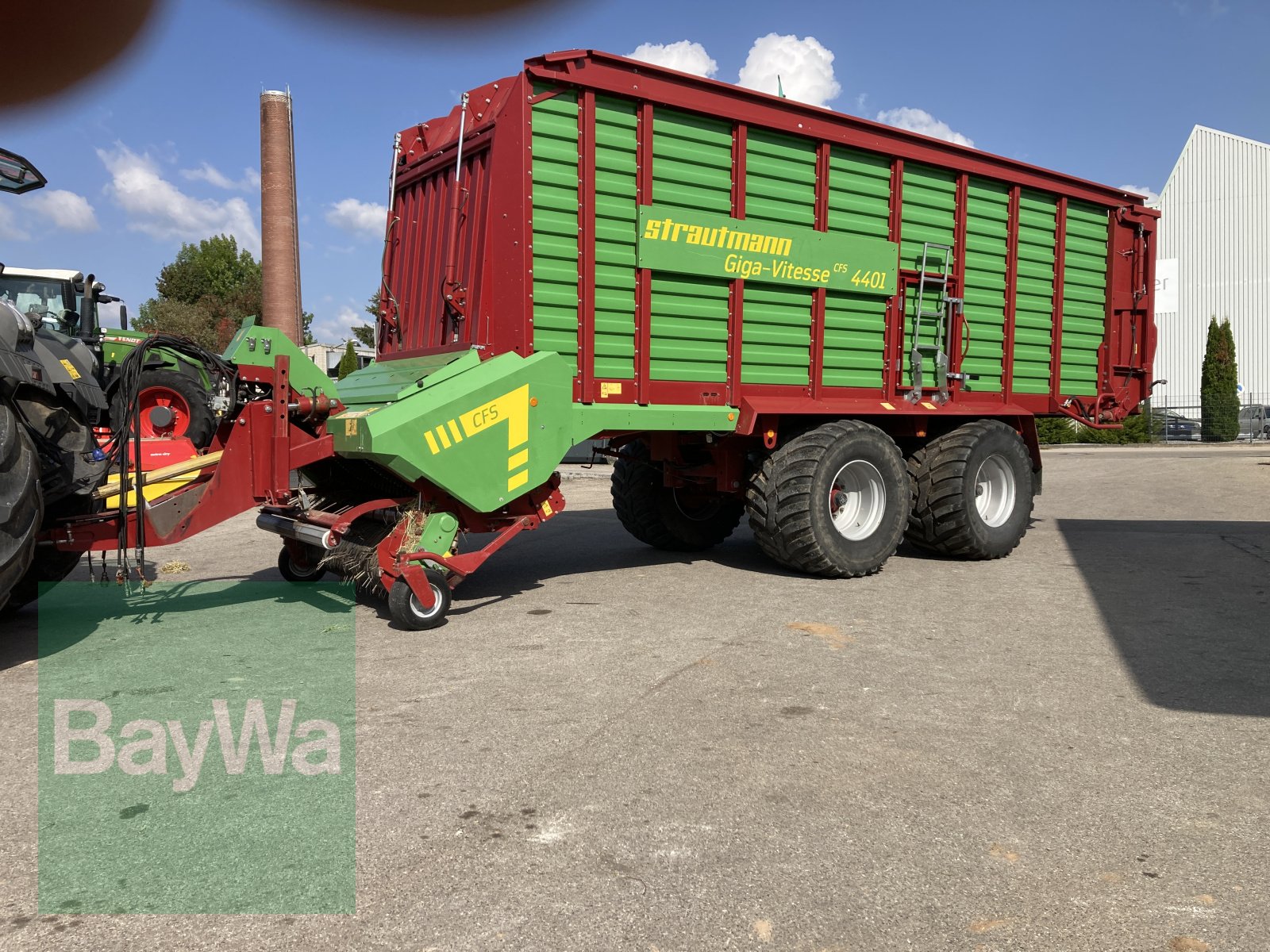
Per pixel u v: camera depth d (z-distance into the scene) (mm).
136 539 4730
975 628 4855
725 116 5812
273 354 5035
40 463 4488
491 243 5234
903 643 4543
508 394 5098
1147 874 2314
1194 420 32750
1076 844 2471
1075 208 7977
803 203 6301
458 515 5191
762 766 3004
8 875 2324
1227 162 37500
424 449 4801
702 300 5926
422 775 2932
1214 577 6293
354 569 5371
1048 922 2102
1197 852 2426
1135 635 4707
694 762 3031
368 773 2951
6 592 4156
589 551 7703
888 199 6719
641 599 5637
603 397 5570
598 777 2912
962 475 6836
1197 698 3678
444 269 5590
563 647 4504
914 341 6938
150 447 7137
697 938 2035
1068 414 8141
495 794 2789
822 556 6090
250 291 50719
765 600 5594
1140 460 20297
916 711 3537
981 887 2256
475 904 2176
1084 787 2834
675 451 6496
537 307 5281
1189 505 11047
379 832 2543
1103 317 8352
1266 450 25734
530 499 5461
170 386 10039
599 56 5305
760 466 6406
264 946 2010
